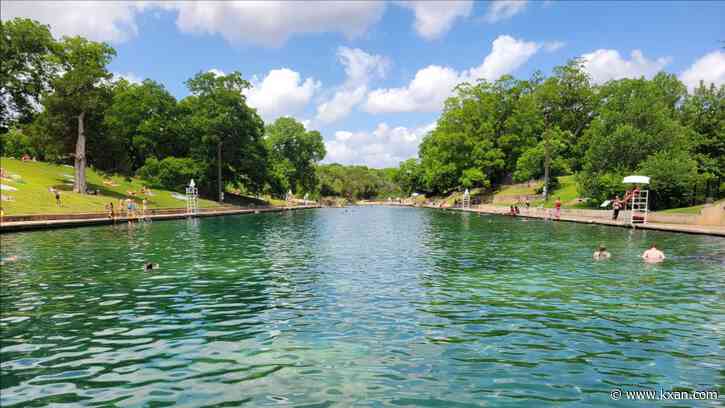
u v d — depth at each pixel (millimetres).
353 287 13188
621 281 14086
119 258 19047
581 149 75188
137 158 77812
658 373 6867
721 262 17969
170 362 7305
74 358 7488
